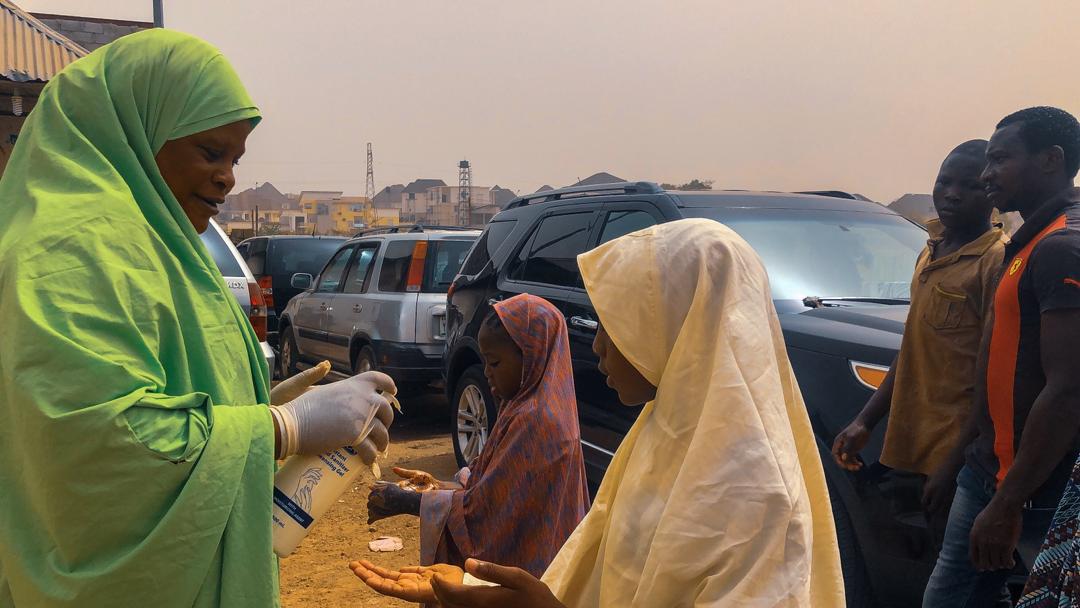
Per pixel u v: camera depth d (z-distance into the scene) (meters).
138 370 1.55
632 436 1.75
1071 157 2.60
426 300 7.66
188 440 1.56
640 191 5.18
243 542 1.63
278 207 157.38
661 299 1.52
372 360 7.96
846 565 3.39
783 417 1.41
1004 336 2.57
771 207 4.99
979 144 3.17
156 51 1.83
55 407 1.46
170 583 1.54
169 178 1.88
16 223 1.65
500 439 2.50
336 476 1.82
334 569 4.58
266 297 12.05
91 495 1.49
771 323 1.53
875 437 3.35
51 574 1.54
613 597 1.49
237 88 1.90
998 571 2.75
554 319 2.59
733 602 1.27
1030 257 2.46
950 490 2.91
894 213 5.39
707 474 1.35
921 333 3.15
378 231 10.56
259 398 1.95
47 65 9.30
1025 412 2.53
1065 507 1.94
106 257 1.59
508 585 1.41
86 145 1.74
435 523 2.44
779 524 1.31
